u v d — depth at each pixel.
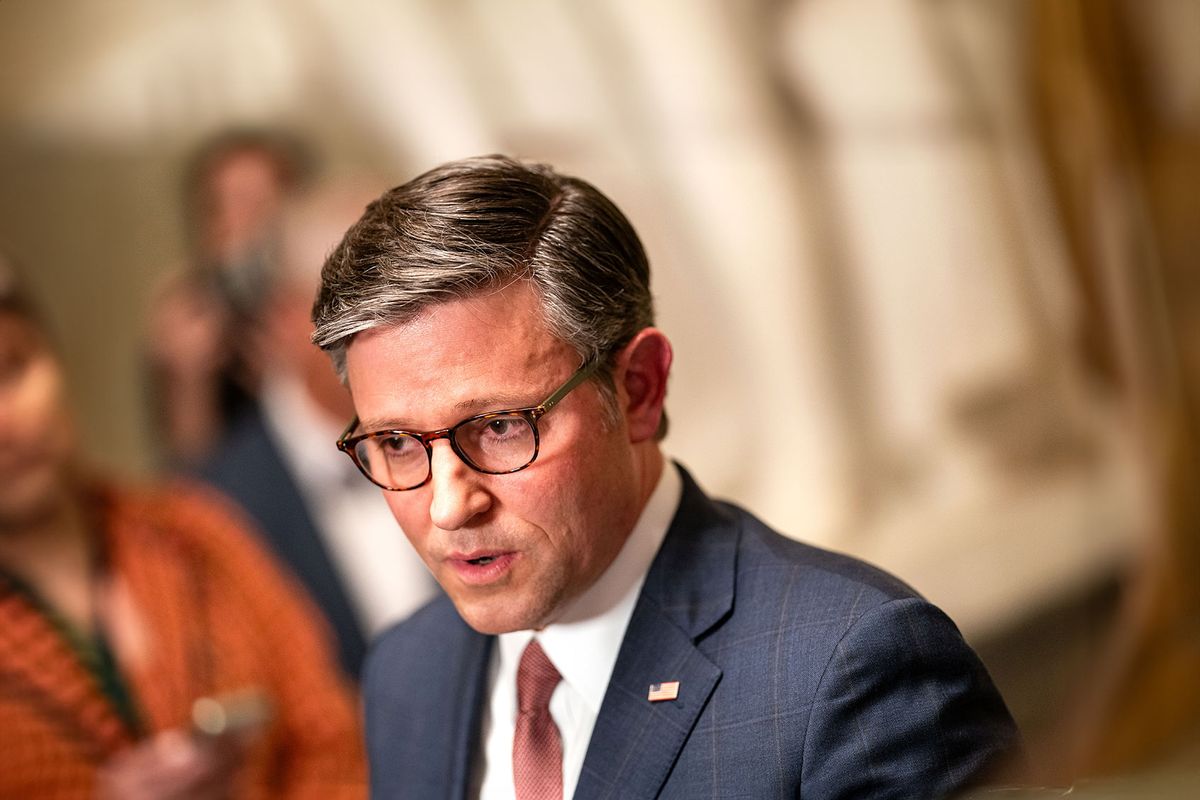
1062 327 8.48
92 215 5.93
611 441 2.52
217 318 6.14
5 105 5.74
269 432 6.24
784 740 2.45
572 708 2.74
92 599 5.95
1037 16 8.38
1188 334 8.91
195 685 6.09
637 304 2.56
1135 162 8.80
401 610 6.47
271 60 6.20
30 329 5.80
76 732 5.88
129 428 6.04
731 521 2.88
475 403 2.34
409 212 2.39
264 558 6.21
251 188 6.17
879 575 2.62
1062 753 7.94
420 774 3.03
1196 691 8.18
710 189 7.23
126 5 5.92
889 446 7.71
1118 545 8.47
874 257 7.77
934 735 2.38
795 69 7.50
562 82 6.88
